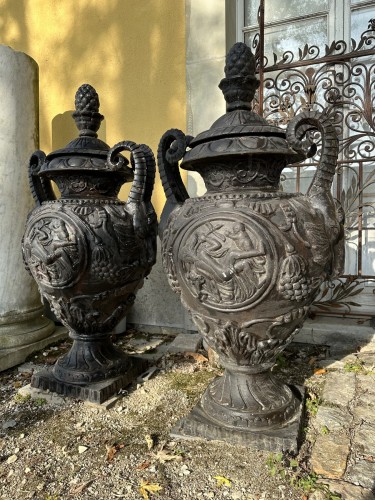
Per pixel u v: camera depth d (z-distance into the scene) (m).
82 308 2.08
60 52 3.64
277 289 1.53
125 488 1.45
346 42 3.23
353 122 3.18
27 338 2.73
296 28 3.38
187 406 2.03
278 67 3.11
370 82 3.13
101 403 2.02
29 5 3.74
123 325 3.25
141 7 3.28
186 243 1.62
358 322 2.96
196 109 3.12
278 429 1.69
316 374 2.37
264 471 1.52
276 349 1.73
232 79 1.72
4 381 2.38
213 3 3.03
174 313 3.22
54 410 2.00
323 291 3.14
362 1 3.18
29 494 1.43
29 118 2.80
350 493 1.38
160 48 3.23
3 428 1.85
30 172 2.28
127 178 2.23
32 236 2.01
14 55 2.67
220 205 1.60
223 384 1.87
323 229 1.60
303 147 1.54
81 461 1.61
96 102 2.17
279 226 1.52
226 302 1.57
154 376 2.39
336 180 3.17
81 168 1.97
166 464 1.57
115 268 2.02
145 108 3.32
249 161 1.61
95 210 1.99
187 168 1.83
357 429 1.77
